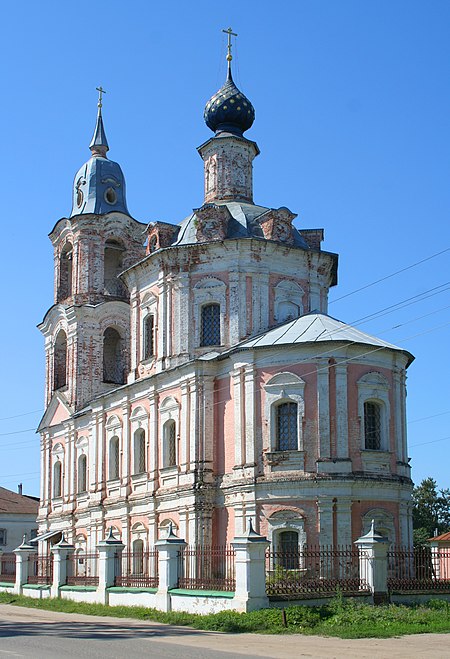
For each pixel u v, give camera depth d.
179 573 34.50
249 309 45.94
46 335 65.62
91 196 63.31
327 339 40.75
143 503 47.84
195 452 43.31
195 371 44.25
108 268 63.72
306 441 39.94
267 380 41.31
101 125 66.94
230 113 54.16
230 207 50.03
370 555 32.88
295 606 29.83
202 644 23.84
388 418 41.66
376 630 26.16
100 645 23.44
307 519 38.97
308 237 50.19
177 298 47.59
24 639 25.36
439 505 95.81
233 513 41.31
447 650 22.23
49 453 63.66
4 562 56.91
